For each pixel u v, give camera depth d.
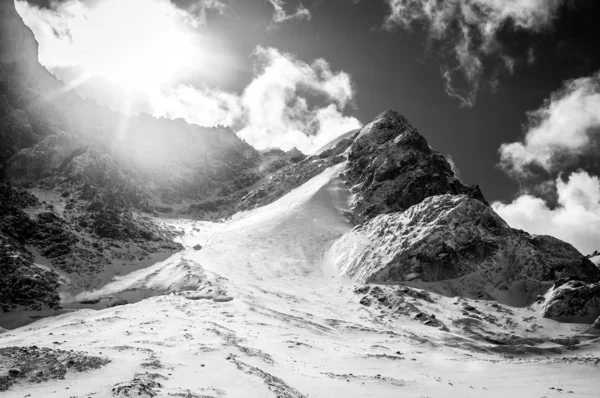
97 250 128.38
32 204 136.88
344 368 57.59
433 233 128.75
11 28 185.75
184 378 40.44
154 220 173.88
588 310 101.19
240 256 141.38
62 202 146.75
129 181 189.50
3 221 122.31
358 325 90.62
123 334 62.25
